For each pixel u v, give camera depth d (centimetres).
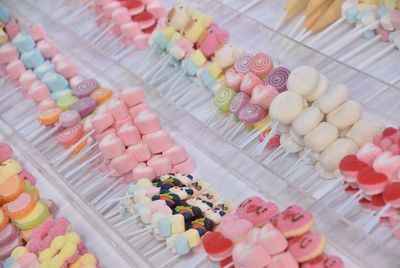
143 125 99
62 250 91
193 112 105
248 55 102
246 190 95
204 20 108
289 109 92
